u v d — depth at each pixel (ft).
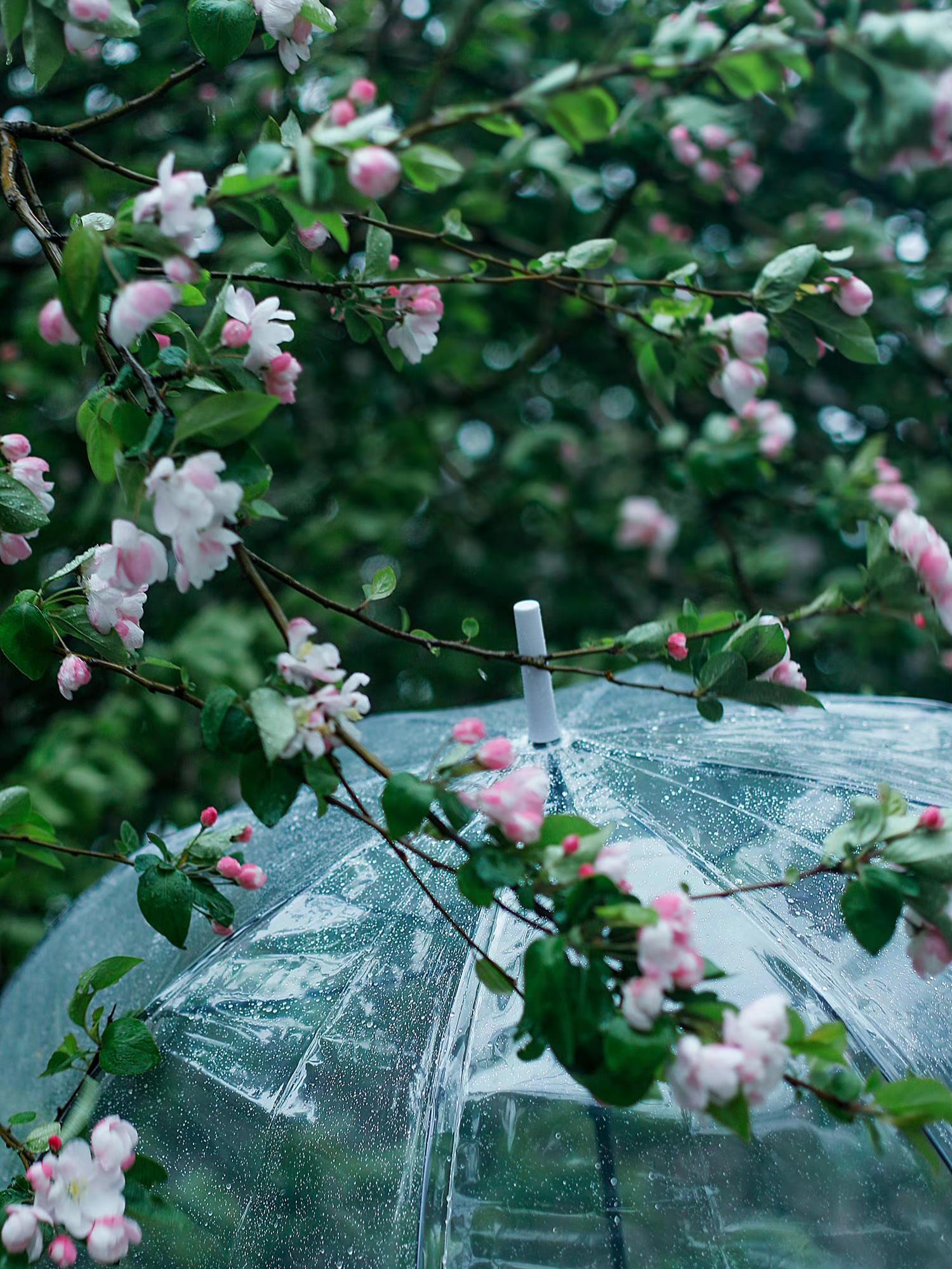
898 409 7.09
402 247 5.98
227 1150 3.23
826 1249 2.96
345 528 6.44
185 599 6.27
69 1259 2.99
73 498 5.62
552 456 7.21
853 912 2.76
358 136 2.62
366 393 6.79
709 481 5.01
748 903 3.21
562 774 3.47
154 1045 3.18
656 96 4.72
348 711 2.74
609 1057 2.55
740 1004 3.09
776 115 6.67
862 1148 3.00
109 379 3.01
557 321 7.11
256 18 3.24
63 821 4.89
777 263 3.37
